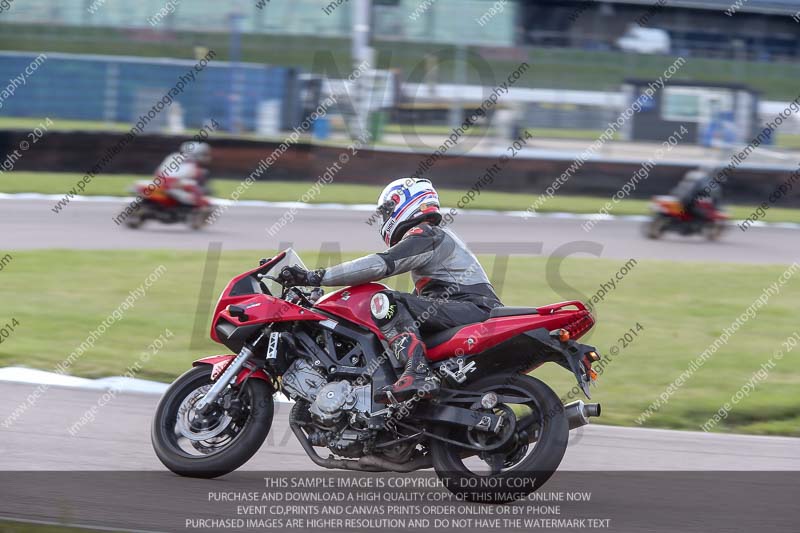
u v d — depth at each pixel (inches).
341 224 2391.7
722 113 3634.4
